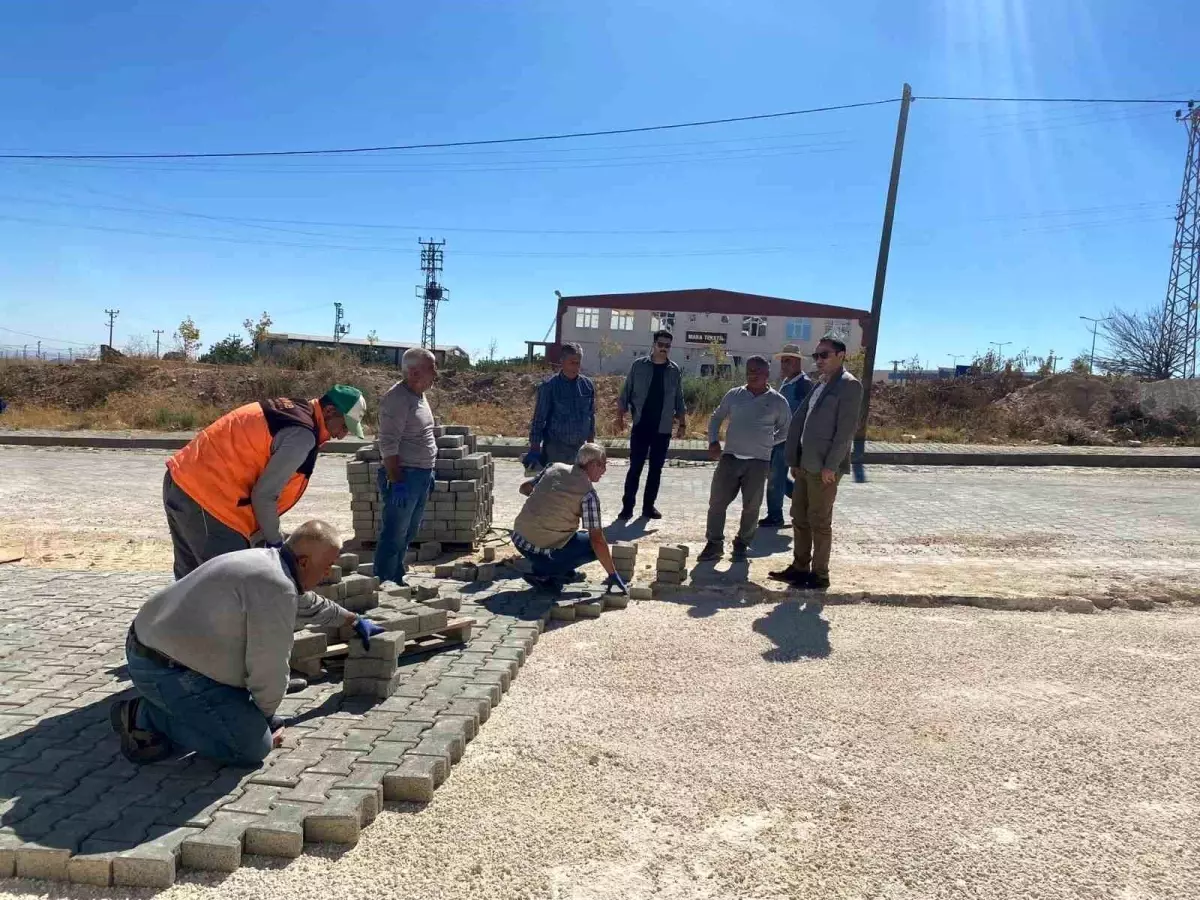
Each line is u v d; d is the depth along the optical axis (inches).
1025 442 769.6
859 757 163.5
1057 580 291.9
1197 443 759.1
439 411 951.0
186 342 1290.6
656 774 155.9
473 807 143.9
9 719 169.3
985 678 204.2
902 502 464.8
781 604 267.4
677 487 523.2
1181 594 273.7
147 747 150.6
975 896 122.4
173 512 177.0
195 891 120.9
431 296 2342.5
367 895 120.7
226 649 145.1
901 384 957.2
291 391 1035.9
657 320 1836.9
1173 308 1289.4
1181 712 185.0
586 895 121.5
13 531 386.3
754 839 135.9
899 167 711.7
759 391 315.0
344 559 231.9
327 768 148.3
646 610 260.4
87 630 227.6
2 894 119.6
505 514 426.6
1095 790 151.9
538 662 213.9
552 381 357.7
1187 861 130.8
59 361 1128.8
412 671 197.0
